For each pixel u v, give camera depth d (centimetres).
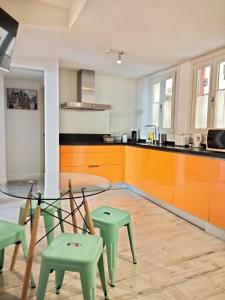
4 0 219
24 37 277
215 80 321
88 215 169
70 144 392
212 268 187
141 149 380
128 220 185
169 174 313
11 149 501
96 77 470
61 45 306
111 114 493
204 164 254
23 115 506
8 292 156
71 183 199
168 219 293
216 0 192
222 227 234
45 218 201
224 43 292
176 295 156
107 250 165
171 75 407
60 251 124
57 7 240
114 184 442
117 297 152
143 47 309
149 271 182
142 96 496
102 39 282
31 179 220
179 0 193
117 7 204
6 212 304
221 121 316
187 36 270
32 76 458
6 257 198
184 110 374
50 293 155
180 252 212
